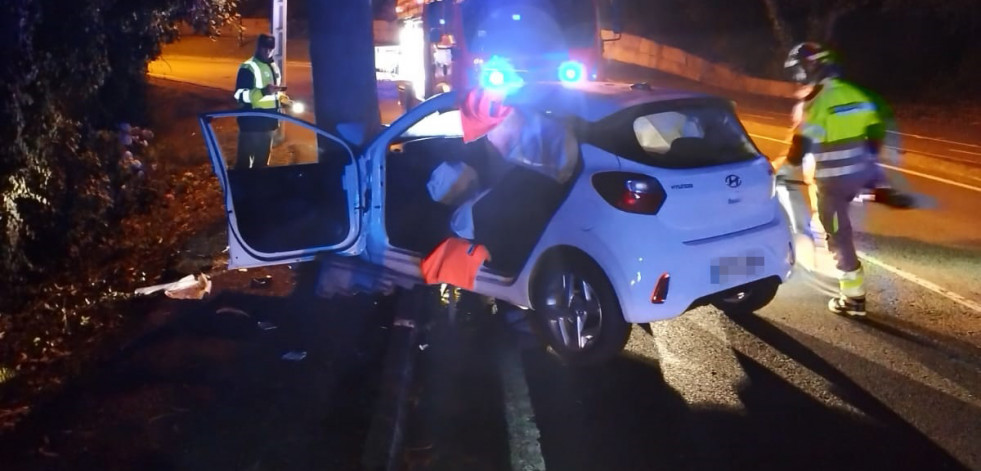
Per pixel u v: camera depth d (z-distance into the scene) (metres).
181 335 6.03
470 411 5.04
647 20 35.41
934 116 20.00
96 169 8.93
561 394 5.26
